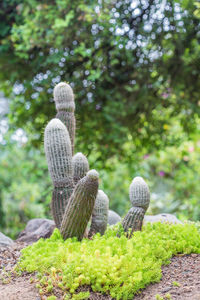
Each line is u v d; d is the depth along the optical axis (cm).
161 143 574
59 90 315
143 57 508
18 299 216
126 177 595
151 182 609
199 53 488
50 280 227
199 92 528
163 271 254
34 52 532
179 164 646
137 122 558
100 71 501
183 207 566
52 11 476
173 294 221
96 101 541
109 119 523
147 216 414
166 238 291
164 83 523
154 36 490
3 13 520
